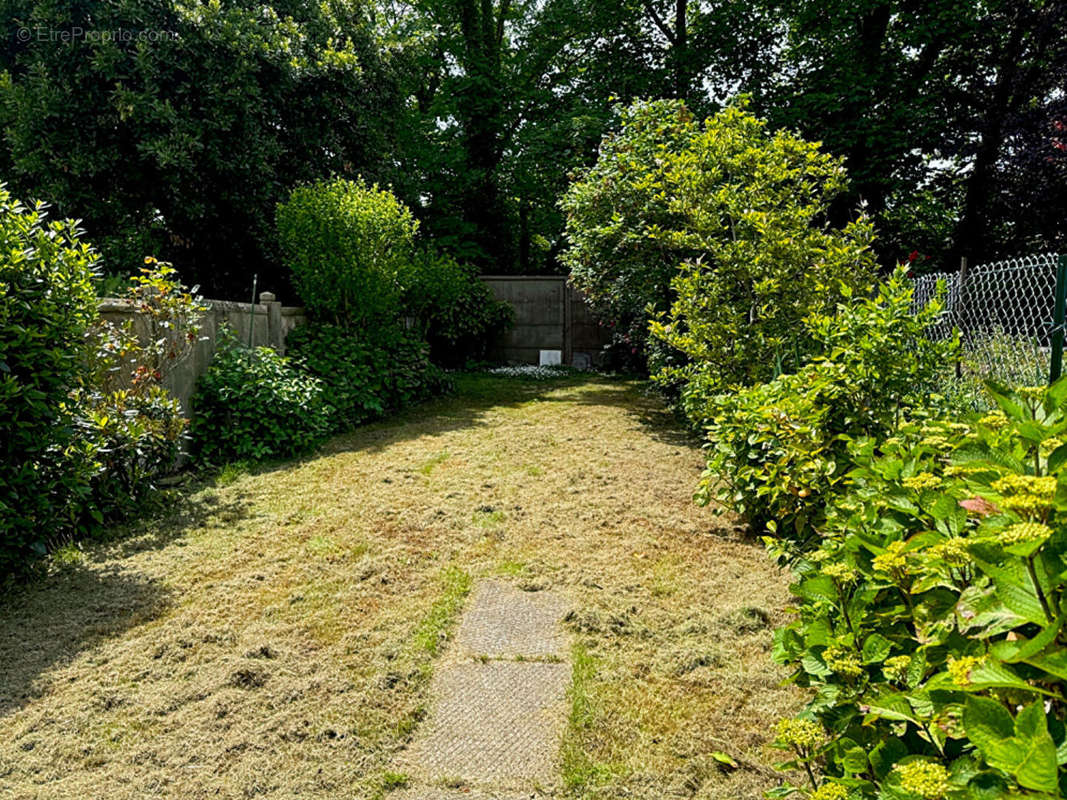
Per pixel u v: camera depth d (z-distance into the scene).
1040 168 9.72
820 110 11.33
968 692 0.95
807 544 2.88
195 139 7.89
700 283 5.58
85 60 7.84
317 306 7.51
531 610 3.00
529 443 6.14
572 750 2.06
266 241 8.98
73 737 2.12
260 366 5.87
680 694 2.35
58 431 3.36
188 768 1.99
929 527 1.46
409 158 14.93
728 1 12.98
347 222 7.35
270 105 8.84
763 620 2.86
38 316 3.24
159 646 2.67
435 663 2.58
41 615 2.92
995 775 0.81
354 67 9.52
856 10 11.09
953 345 3.34
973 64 11.34
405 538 3.87
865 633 1.37
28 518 3.22
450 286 11.20
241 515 4.22
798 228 5.34
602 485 4.83
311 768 1.99
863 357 3.26
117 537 3.83
